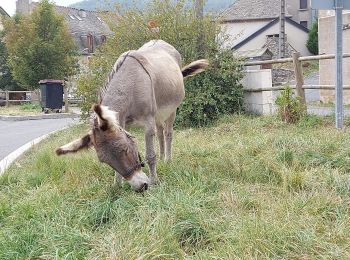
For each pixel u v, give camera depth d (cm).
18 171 488
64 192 393
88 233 301
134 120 401
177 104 471
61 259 262
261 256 254
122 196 364
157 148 543
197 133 651
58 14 2033
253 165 416
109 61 809
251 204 332
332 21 1037
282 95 669
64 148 348
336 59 602
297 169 406
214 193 356
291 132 578
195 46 776
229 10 3312
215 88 751
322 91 1034
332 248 255
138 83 396
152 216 309
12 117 1299
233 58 778
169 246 269
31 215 337
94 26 3462
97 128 345
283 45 2417
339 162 417
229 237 276
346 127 597
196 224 293
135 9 815
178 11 797
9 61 1997
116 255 256
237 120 713
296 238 268
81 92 834
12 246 286
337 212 303
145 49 472
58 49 1959
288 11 3547
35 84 1967
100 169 444
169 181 398
